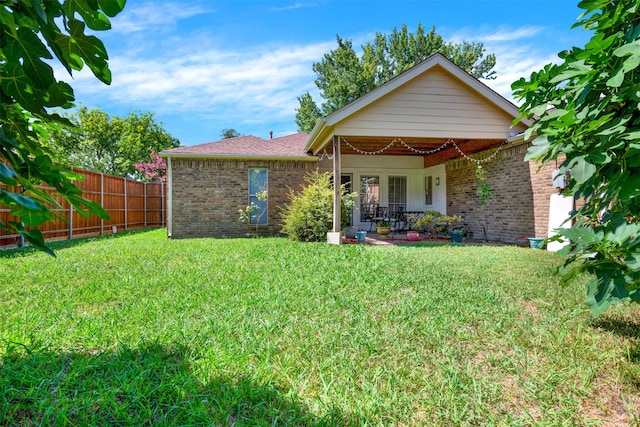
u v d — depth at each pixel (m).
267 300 4.11
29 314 3.55
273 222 12.34
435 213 12.34
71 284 4.86
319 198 10.58
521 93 2.52
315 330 3.24
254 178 12.29
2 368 2.33
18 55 1.14
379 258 6.82
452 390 2.27
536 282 4.97
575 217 2.31
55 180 1.28
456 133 9.50
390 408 2.06
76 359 2.50
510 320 3.47
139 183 16.09
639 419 1.97
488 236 11.12
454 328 3.29
